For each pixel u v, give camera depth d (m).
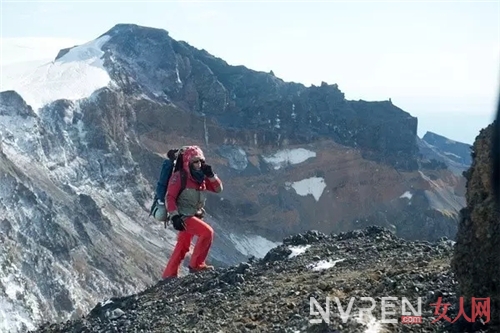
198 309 12.42
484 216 8.91
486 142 9.16
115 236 149.75
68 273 116.56
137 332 11.94
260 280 13.52
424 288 10.61
